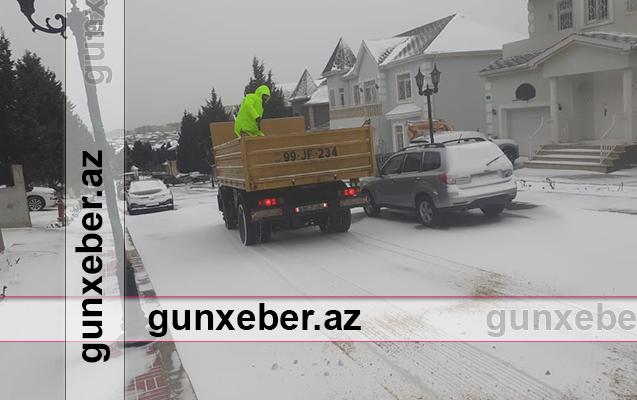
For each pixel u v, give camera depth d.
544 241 9.51
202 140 49.53
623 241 9.02
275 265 9.73
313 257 10.10
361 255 9.88
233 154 11.68
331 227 12.23
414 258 9.26
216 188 39.41
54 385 5.26
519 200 14.21
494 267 8.20
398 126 33.16
